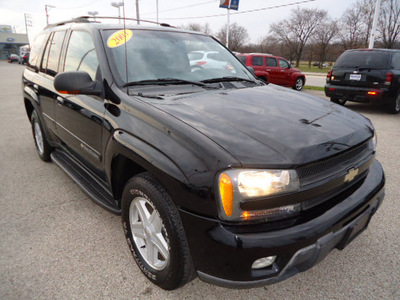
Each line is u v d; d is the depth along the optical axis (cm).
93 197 256
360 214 189
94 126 242
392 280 214
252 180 151
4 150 479
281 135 175
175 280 180
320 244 163
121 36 264
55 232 264
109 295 198
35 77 380
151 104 205
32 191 340
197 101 219
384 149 504
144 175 190
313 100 252
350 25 5628
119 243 251
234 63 321
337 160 180
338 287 207
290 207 161
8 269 218
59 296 196
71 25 318
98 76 245
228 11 2075
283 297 199
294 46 6906
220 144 162
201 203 156
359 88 787
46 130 371
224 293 201
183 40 299
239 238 149
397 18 4672
